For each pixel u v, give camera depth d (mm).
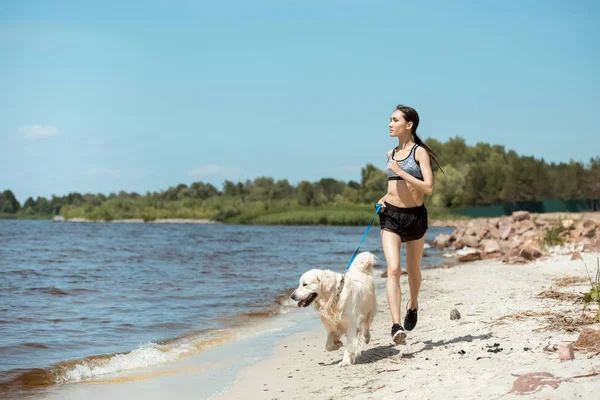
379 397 4695
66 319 9484
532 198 89188
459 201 96875
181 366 6699
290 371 6207
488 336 6418
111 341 8023
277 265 19672
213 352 7426
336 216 80438
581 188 86875
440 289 11828
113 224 97250
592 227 20172
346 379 5457
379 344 6949
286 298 12211
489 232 29094
